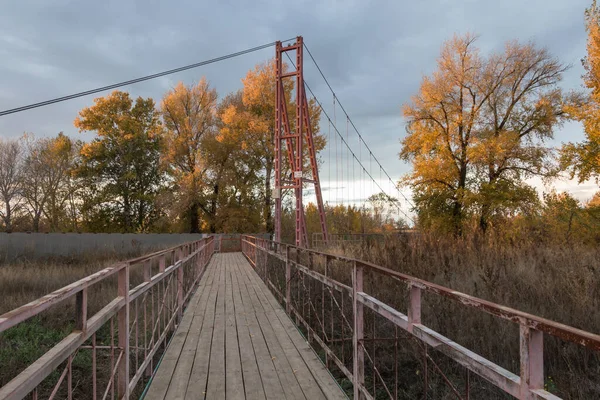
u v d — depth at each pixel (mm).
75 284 2176
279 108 21922
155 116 42688
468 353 1828
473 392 3404
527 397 1448
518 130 24859
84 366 5207
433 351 3914
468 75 24516
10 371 4809
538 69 24594
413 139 25812
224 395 3607
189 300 8477
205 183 37500
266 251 10672
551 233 12945
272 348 5004
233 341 5332
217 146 36375
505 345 3906
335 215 34844
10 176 36688
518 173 23766
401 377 4117
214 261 19578
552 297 4793
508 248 8828
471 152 23594
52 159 39781
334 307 6383
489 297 5121
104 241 24750
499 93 24531
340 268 7250
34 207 39469
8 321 1472
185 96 37750
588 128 18406
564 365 3562
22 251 20359
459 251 8648
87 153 38781
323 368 4258
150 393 3660
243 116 34906
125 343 3125
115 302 2920
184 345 5168
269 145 35375
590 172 18844
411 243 8875
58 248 22516
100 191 40156
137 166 41469
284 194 36969
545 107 23688
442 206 25609
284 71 34812
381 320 4973
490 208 22656
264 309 7469
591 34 18422
